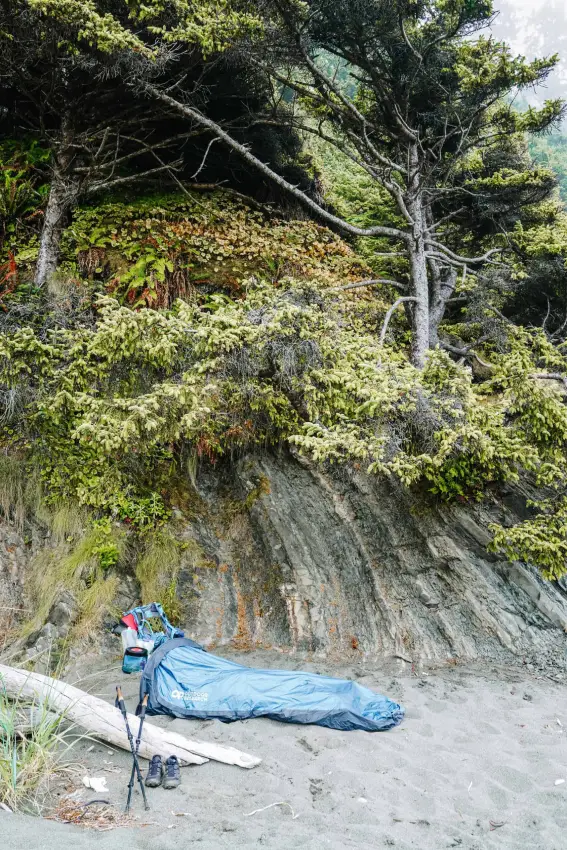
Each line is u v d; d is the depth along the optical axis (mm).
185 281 9117
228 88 10250
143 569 7211
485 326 9969
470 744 4609
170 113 9570
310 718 4727
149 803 3680
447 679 5906
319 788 3941
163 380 6559
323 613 6852
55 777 3957
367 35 8797
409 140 9641
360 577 7207
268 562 7422
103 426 5934
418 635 6598
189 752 4215
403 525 7504
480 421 6508
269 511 7883
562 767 4207
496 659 6367
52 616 6512
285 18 8305
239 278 9297
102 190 9867
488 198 11453
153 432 6055
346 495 7988
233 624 6930
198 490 8430
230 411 7398
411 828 3529
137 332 6000
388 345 9125
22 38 8461
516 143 12750
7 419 7297
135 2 7828
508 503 7559
